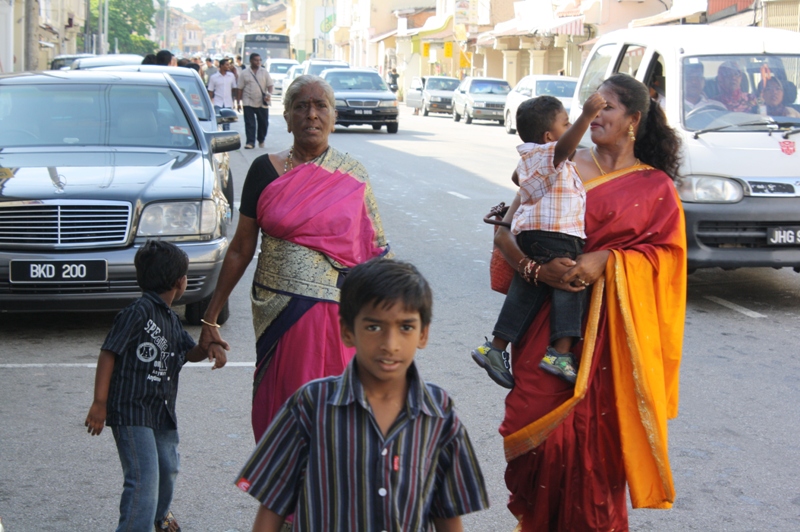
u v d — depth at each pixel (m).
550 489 3.49
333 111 3.84
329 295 3.71
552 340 3.47
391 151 21.27
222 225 7.24
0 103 8.09
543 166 3.41
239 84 20.67
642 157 3.62
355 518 2.37
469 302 8.26
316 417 2.40
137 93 8.35
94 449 5.05
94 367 6.41
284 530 3.36
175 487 4.59
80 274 6.64
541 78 28.41
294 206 3.71
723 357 6.83
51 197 6.64
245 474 2.47
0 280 6.62
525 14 41.25
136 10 87.69
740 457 5.07
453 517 2.53
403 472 2.37
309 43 102.12
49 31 44.78
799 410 5.79
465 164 18.78
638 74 9.13
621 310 3.40
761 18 20.66
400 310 2.28
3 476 4.68
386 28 72.75
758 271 9.90
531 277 3.48
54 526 4.18
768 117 8.23
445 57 54.03
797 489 4.70
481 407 5.73
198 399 5.82
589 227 3.49
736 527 4.30
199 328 7.32
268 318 3.74
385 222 12.06
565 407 3.39
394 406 2.41
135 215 6.79
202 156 7.80
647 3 32.16
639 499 3.43
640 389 3.40
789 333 7.50
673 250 3.49
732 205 7.80
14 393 5.86
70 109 8.13
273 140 23.31
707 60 8.59
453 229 11.67
